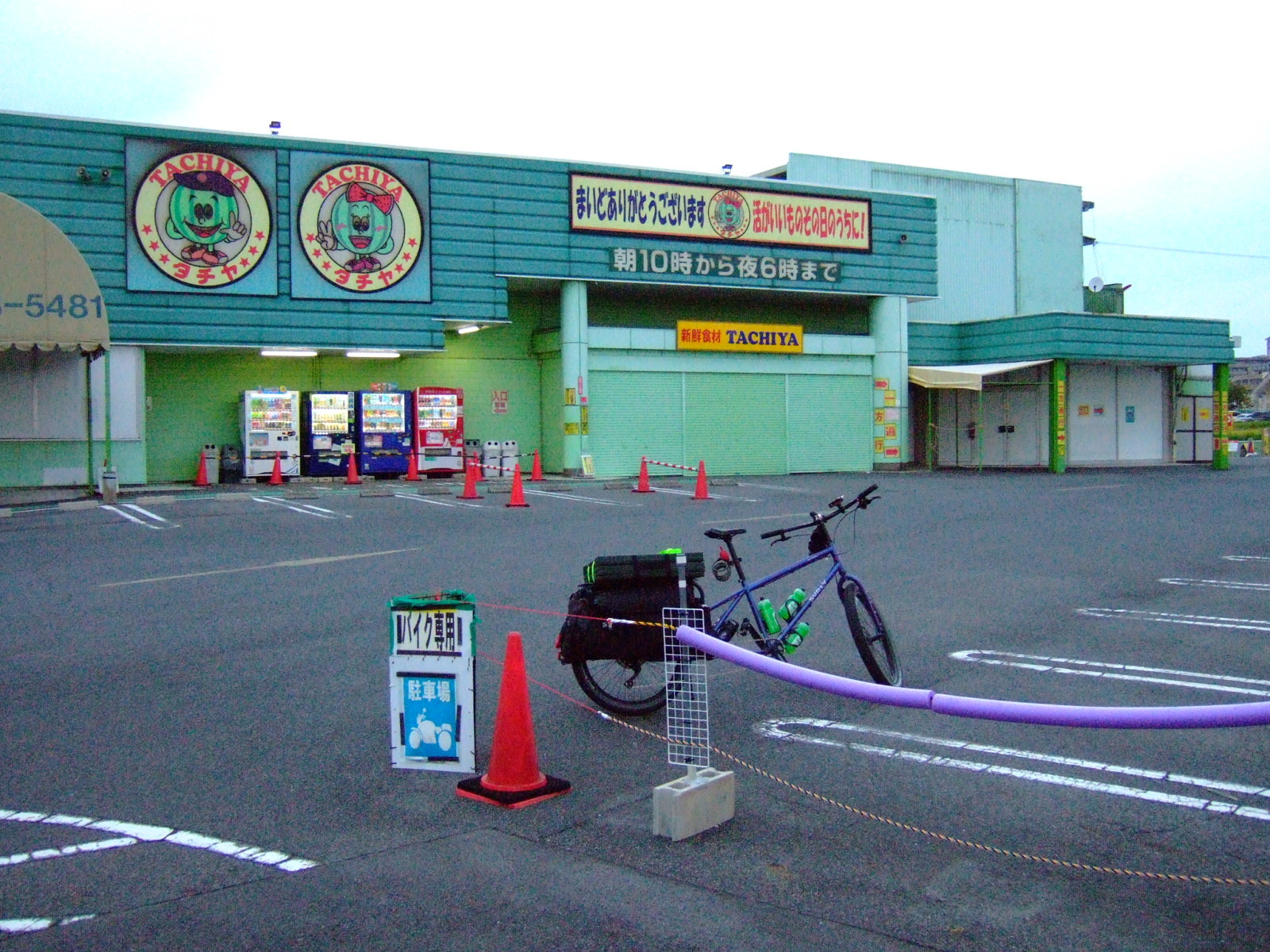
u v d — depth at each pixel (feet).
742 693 22.86
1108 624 29.37
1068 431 110.73
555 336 92.99
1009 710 13.12
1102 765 17.97
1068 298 133.49
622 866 14.05
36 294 62.90
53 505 63.21
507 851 14.57
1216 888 13.33
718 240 93.86
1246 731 19.83
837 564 22.86
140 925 12.50
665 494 73.36
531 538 48.24
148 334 76.48
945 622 29.86
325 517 57.41
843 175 118.42
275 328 79.71
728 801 15.57
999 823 15.46
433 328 84.23
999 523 54.29
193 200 77.25
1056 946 11.89
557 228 87.97
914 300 105.29
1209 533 49.80
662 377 94.02
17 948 11.97
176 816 15.92
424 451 86.38
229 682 23.54
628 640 19.86
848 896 13.15
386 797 16.69
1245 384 430.20
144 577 37.63
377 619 30.25
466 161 85.05
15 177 73.20
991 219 128.06
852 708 21.62
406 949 11.89
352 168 81.46
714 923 12.42
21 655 26.09
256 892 13.33
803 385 100.22
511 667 16.71
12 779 17.54
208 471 81.15
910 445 113.19
